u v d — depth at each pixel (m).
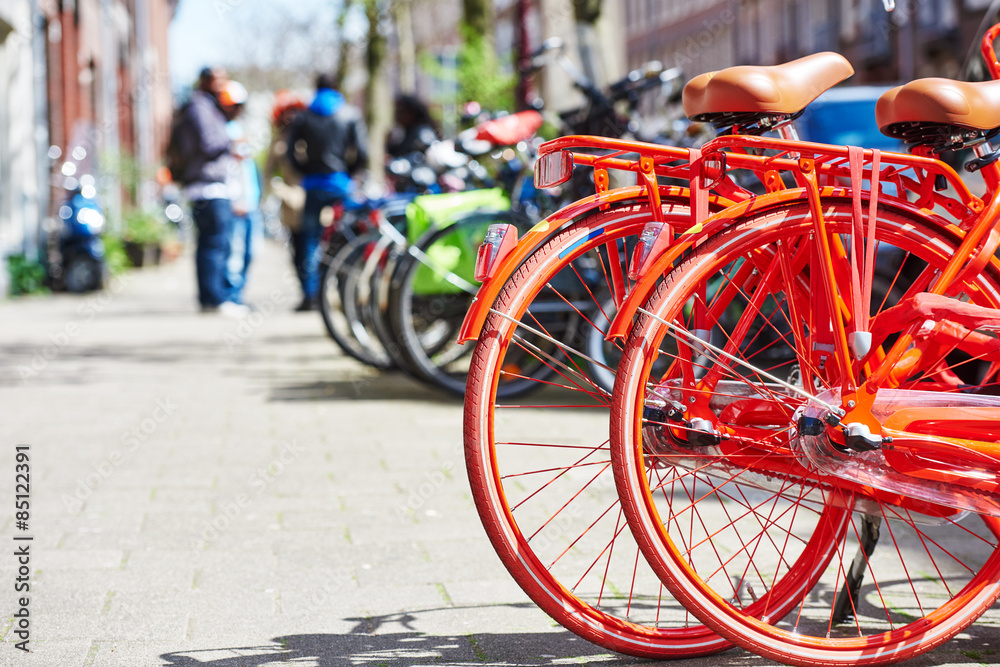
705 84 2.29
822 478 2.32
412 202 6.02
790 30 31.14
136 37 30.72
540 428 4.97
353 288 7.08
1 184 14.13
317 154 11.21
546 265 2.24
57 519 3.69
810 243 2.31
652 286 2.17
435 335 6.19
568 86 9.45
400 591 2.91
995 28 2.51
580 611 2.29
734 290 2.47
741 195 2.42
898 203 2.31
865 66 26.45
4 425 5.48
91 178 15.19
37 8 15.12
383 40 22.17
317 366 7.63
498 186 6.32
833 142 5.84
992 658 2.37
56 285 14.98
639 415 2.18
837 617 2.59
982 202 2.35
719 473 2.37
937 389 2.39
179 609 2.78
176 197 22.05
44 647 2.51
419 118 10.29
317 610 2.77
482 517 2.22
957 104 2.19
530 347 2.51
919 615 2.65
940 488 2.23
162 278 18.69
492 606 2.78
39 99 15.20
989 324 2.19
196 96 11.66
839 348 2.23
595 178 2.37
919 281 2.43
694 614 2.20
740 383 2.36
